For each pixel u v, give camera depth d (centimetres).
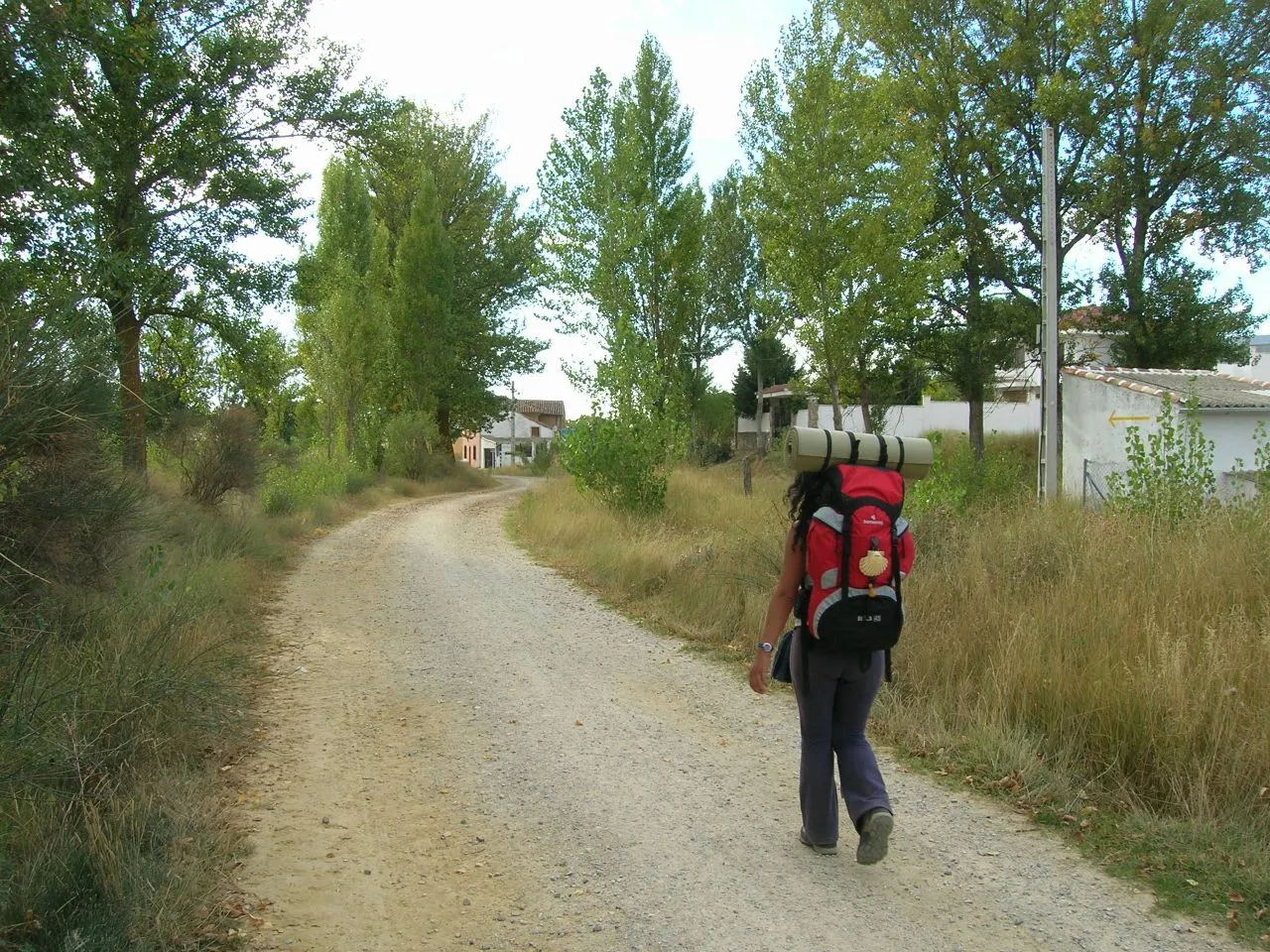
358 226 3556
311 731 606
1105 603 621
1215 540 722
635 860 413
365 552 1622
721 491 2098
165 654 565
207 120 1386
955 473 1745
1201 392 1916
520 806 479
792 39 1794
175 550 1031
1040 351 1448
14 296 584
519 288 4491
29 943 308
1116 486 1030
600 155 2222
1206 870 388
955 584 752
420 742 586
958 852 416
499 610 1058
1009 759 507
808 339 1850
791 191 1811
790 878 393
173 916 333
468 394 4341
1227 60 2481
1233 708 477
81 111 1225
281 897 377
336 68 1509
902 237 1819
